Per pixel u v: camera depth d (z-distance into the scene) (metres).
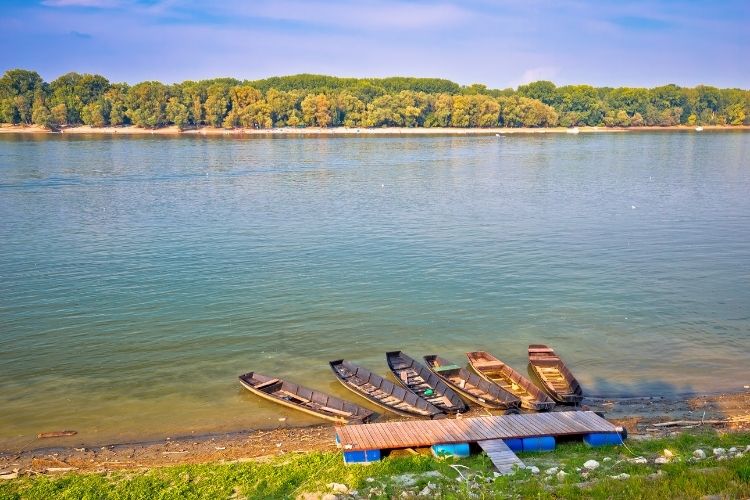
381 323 46.53
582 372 39.06
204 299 50.69
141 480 25.91
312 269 58.78
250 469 26.58
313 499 23.45
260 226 76.44
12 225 75.38
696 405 34.12
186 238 69.94
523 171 131.88
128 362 39.94
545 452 27.12
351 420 32.50
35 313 47.38
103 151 166.12
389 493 23.33
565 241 69.62
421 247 66.88
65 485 25.77
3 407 34.31
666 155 165.62
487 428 28.58
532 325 46.34
